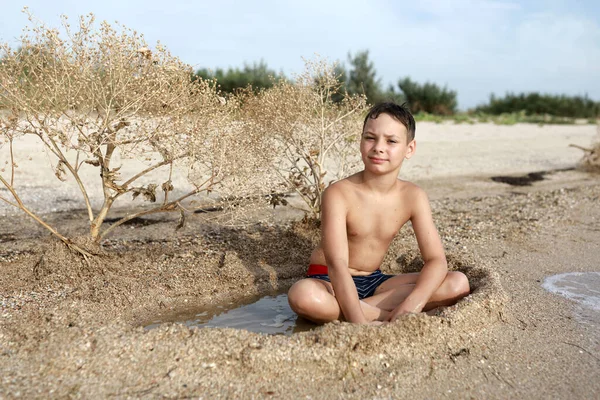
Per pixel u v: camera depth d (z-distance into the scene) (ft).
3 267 11.73
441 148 43.04
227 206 12.73
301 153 14.17
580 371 7.95
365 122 9.59
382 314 9.24
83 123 10.36
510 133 61.11
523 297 10.99
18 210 18.20
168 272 11.66
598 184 26.71
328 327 7.95
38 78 10.24
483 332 8.91
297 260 13.10
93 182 23.57
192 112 11.36
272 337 7.80
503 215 18.83
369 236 9.98
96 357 7.40
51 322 8.44
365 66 72.79
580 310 10.41
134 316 10.01
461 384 7.45
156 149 11.16
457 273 9.95
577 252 14.62
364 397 7.02
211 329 8.03
